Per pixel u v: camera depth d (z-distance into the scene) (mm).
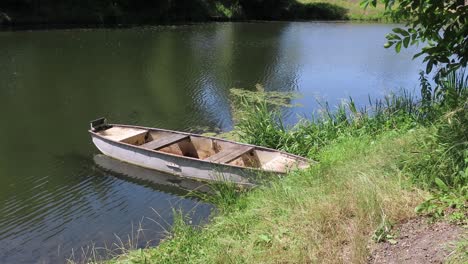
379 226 3621
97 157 9148
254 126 9109
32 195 7555
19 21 28094
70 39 24250
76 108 12586
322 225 3916
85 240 6156
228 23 37062
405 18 4930
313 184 4930
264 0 41844
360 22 41875
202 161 7621
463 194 3805
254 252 3814
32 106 12641
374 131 7801
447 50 4914
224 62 19688
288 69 18453
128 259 4547
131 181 8125
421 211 3746
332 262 3447
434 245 3289
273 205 4660
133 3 33781
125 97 13805
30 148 9633
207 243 4379
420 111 7742
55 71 16797
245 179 7121
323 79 16672
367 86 15555
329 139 8172
